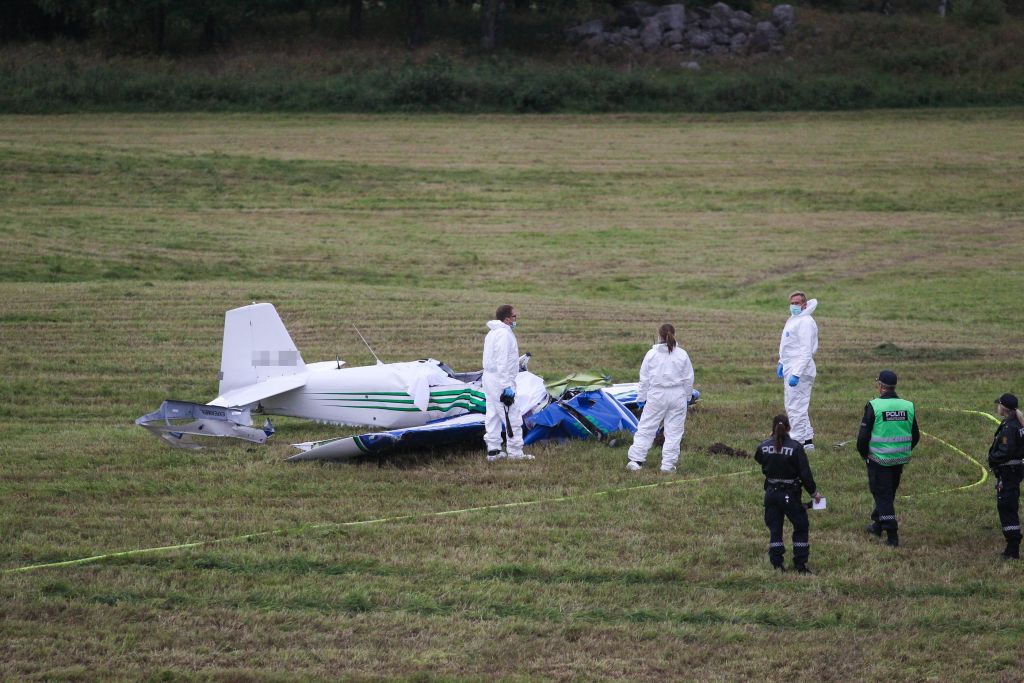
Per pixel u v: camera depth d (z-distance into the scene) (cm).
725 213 12288
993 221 11938
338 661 2589
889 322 7725
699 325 7344
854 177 14125
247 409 4294
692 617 2870
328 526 3400
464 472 4053
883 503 3350
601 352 6425
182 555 3136
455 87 17988
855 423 4894
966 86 19112
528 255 10225
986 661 2675
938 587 3070
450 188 13150
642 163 14750
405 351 6356
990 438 4619
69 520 3400
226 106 17375
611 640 2723
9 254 8862
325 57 19600
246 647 2644
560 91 18275
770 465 3131
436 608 2866
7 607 2772
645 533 3412
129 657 2572
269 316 4481
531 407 4525
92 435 4494
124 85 17338
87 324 6719
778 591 3019
